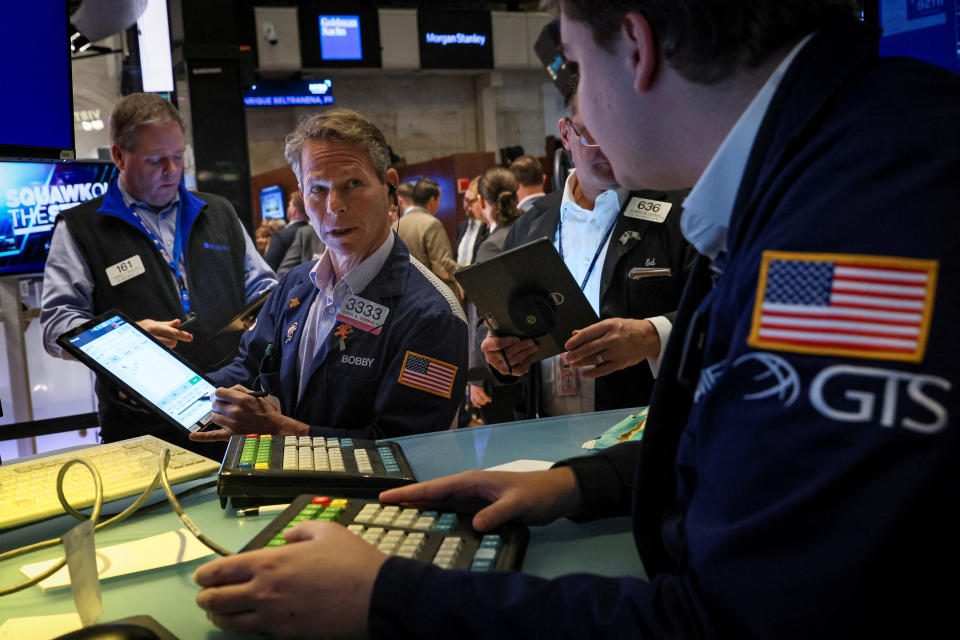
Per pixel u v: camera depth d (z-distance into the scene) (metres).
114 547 0.83
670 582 0.48
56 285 2.14
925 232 0.41
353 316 1.46
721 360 0.51
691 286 0.66
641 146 0.60
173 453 1.11
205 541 0.77
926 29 1.41
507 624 0.49
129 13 3.23
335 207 1.42
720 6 0.52
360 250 1.47
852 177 0.44
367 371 1.44
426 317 1.43
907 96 0.47
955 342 0.39
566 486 0.83
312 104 9.93
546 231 2.08
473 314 4.33
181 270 2.35
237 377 1.63
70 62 1.66
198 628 0.64
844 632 0.39
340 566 0.55
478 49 10.58
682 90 0.56
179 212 2.40
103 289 2.19
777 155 0.50
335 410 1.46
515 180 4.05
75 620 0.67
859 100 0.48
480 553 0.71
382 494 0.84
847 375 0.41
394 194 1.54
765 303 0.45
